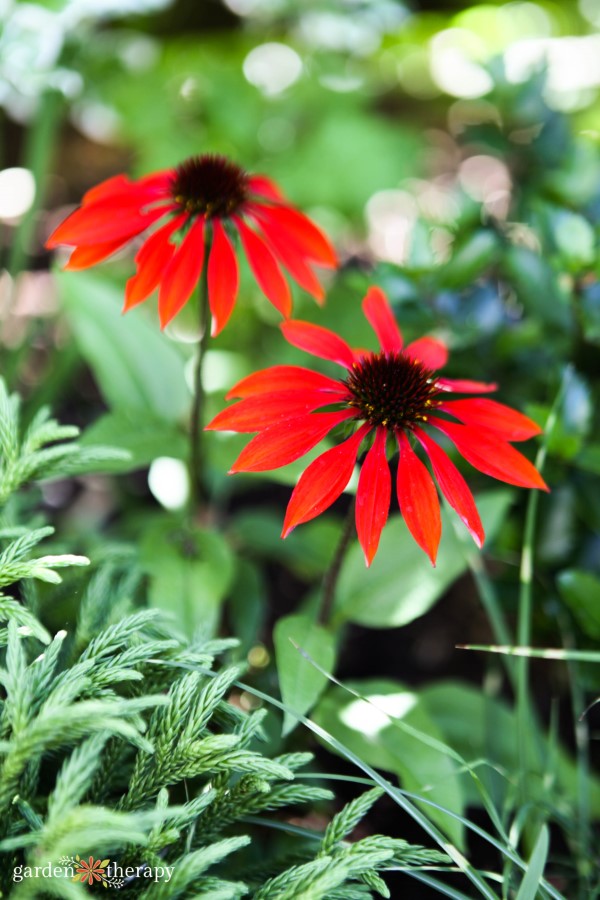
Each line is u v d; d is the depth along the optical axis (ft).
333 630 1.84
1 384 1.73
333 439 1.82
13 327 2.66
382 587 1.86
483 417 1.68
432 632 2.23
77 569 1.78
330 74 3.18
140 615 1.60
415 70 3.88
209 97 2.92
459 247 2.03
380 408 1.64
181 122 2.93
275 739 1.80
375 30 3.29
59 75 2.53
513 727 1.90
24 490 2.07
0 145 3.24
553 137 2.20
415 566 1.86
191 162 1.81
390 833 1.91
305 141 2.96
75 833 1.41
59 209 3.31
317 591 1.98
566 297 2.00
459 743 1.88
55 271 2.04
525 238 2.21
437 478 1.61
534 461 1.91
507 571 1.99
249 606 2.03
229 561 1.87
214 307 1.73
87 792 1.57
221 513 2.38
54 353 2.45
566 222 1.95
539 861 1.53
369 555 1.56
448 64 3.75
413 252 2.03
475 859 1.88
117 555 1.81
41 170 2.44
